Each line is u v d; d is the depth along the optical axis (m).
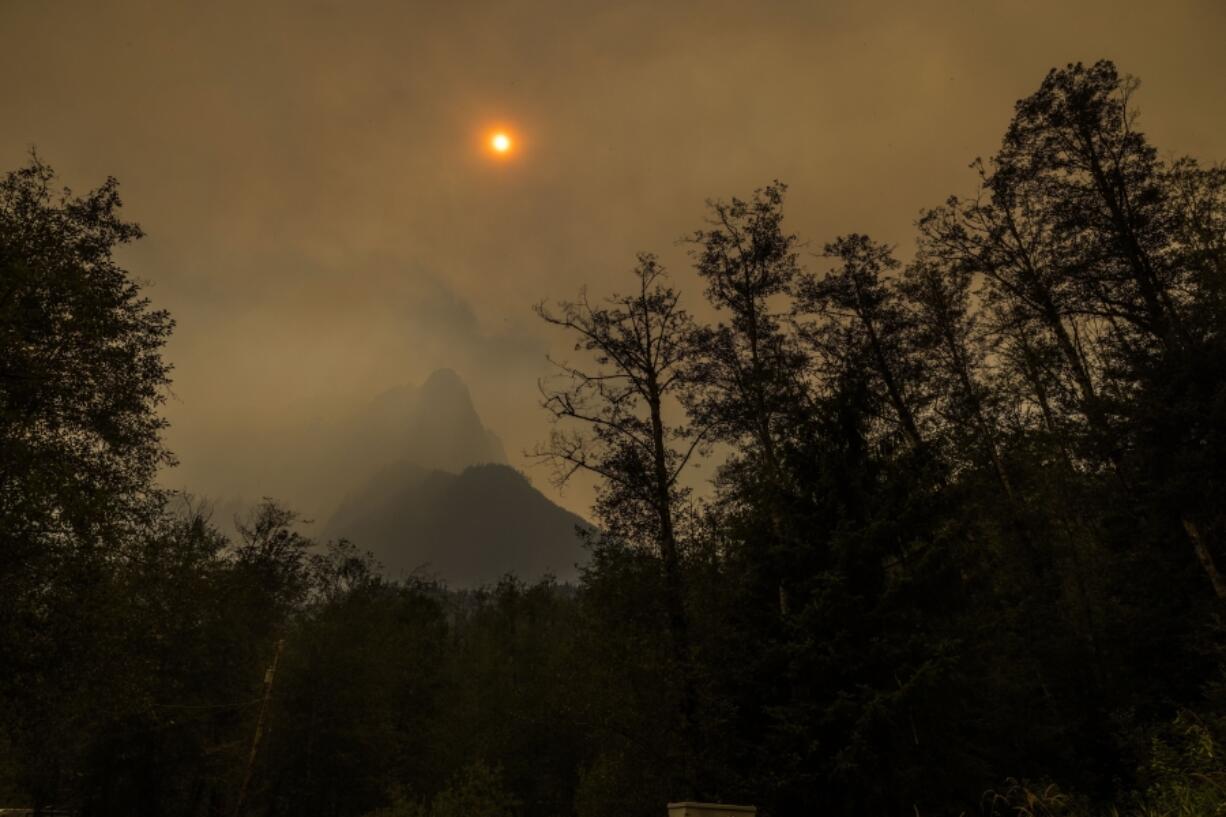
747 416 23.00
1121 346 22.02
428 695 50.41
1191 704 18.27
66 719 21.61
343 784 38.06
